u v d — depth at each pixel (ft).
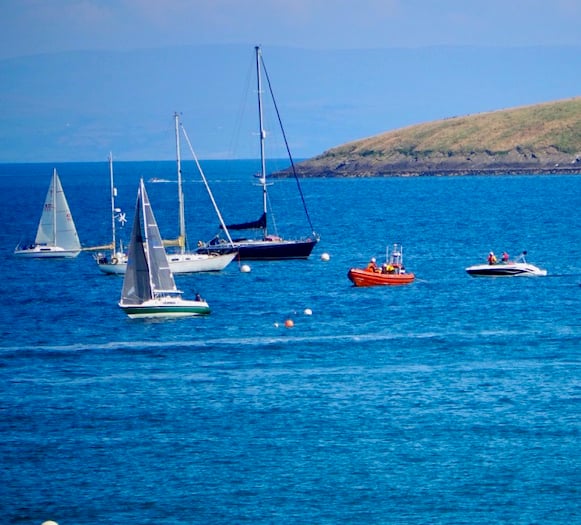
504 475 408.46
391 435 450.71
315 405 493.77
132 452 438.81
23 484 408.87
